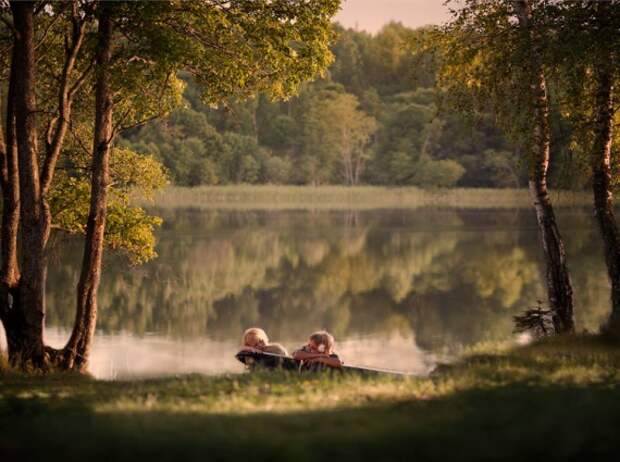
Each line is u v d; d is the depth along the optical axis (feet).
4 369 46.21
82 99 70.79
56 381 38.83
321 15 58.80
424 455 18.38
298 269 154.20
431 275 145.38
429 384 29.84
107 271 130.72
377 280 141.28
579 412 21.93
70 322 91.97
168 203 373.81
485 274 144.56
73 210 76.13
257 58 59.62
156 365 75.00
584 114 60.80
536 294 123.24
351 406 25.64
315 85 565.12
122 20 54.80
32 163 51.88
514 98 58.70
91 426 22.25
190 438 20.02
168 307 108.99
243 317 106.63
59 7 56.59
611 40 52.65
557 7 55.26
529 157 61.36
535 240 197.47
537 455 18.35
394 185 483.92
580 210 280.72
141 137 409.08
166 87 57.67
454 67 65.51
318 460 18.06
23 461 18.72
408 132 488.44
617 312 56.85
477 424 21.47
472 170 463.01
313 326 103.09
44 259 52.75
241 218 275.18
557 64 54.24
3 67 65.46
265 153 474.08
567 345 47.88
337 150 504.84
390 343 91.97
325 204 392.88
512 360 38.63
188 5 54.95
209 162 424.87
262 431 20.93
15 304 51.96
